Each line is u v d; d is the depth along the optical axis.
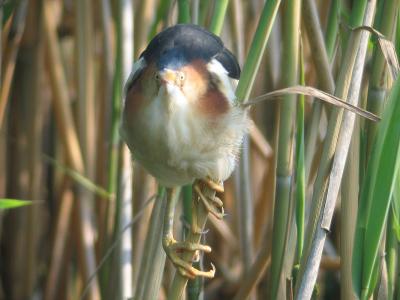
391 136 4.74
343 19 4.95
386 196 4.75
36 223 5.33
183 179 4.79
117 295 5.00
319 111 4.88
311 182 5.01
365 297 4.78
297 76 4.84
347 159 4.84
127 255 5.00
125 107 4.77
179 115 4.74
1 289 5.43
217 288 5.57
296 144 4.83
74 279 5.36
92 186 5.09
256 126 5.34
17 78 5.29
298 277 4.82
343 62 4.80
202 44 4.78
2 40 5.06
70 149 5.22
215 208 4.79
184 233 4.89
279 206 4.85
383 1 4.82
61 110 5.22
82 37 5.17
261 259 4.98
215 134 4.75
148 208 5.14
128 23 4.98
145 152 4.77
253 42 4.77
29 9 5.24
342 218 4.85
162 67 4.73
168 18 4.96
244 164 5.18
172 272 5.12
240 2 5.18
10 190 5.36
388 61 4.76
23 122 5.32
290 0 4.81
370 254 4.77
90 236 5.21
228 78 4.78
